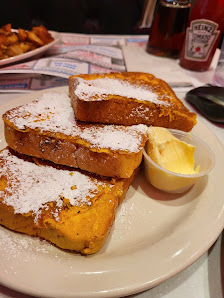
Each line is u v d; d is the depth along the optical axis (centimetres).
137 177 22
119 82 25
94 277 13
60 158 19
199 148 22
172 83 34
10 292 13
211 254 16
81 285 13
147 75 28
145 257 14
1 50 33
